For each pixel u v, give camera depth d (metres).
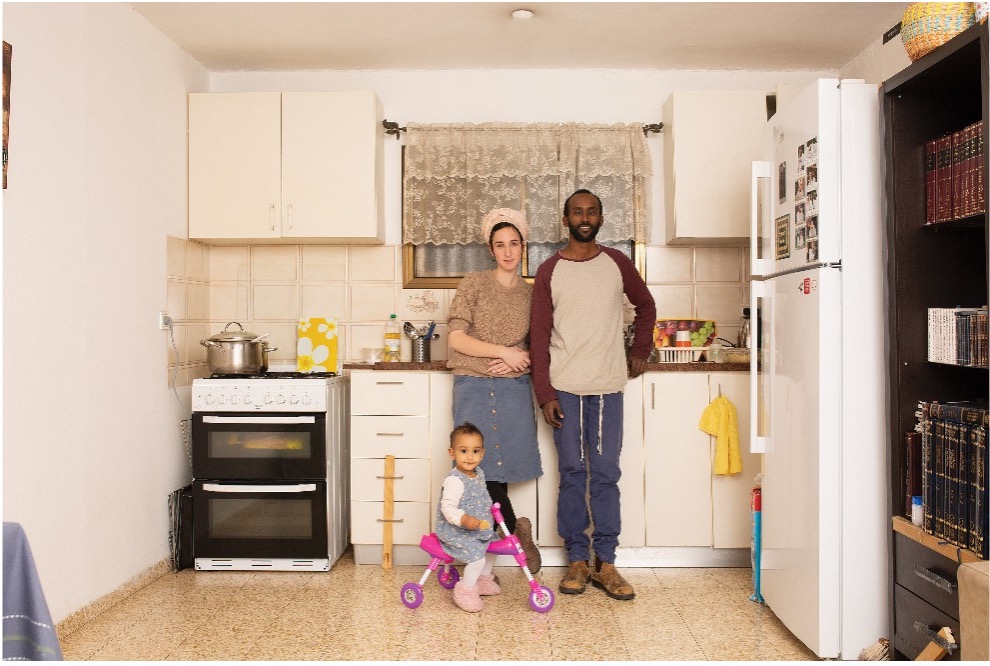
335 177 3.69
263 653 2.44
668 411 3.35
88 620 2.73
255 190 3.69
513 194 3.92
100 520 2.85
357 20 3.33
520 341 3.20
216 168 3.70
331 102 3.69
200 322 3.87
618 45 3.63
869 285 2.32
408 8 3.21
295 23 3.36
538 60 3.84
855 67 3.78
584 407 3.10
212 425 3.39
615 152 3.88
